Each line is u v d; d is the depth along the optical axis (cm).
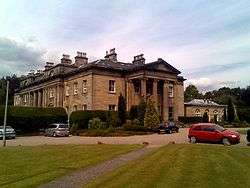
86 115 4959
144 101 4881
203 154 1933
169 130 4475
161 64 5741
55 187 1100
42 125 5034
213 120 6750
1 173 1339
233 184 1101
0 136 3938
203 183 1109
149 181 1148
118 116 4903
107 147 2412
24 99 8031
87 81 5588
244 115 8150
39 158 1798
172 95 6000
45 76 6962
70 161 1683
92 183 1131
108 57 6166
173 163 1560
